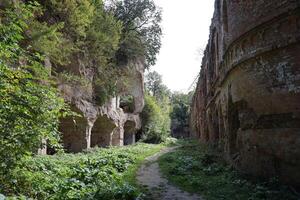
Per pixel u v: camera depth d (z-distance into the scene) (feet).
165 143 129.90
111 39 81.51
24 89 27.81
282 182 36.35
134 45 111.45
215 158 59.88
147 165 58.85
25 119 27.53
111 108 97.50
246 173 42.16
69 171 41.98
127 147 97.45
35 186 29.78
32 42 47.75
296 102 36.06
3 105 25.82
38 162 39.29
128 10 116.26
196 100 147.95
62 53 60.29
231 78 50.34
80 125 76.84
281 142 37.29
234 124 52.90
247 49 43.55
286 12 37.17
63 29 65.21
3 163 26.45
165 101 228.02
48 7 62.34
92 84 81.20
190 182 41.37
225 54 53.42
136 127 131.34
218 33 67.36
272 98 39.11
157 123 150.92
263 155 39.75
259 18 40.88
